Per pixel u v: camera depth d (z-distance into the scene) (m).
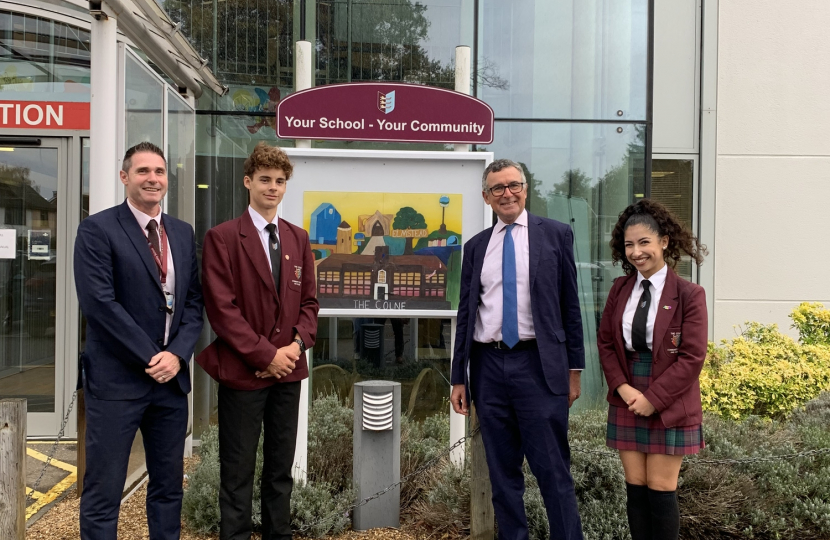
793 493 3.95
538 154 6.24
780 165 7.42
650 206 3.21
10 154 6.21
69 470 5.15
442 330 6.08
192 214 5.78
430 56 6.17
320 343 6.04
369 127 4.23
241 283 3.22
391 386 3.96
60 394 6.17
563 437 3.28
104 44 3.92
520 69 6.22
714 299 7.43
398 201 4.25
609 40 6.24
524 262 3.29
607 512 3.71
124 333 2.91
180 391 3.12
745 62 7.39
